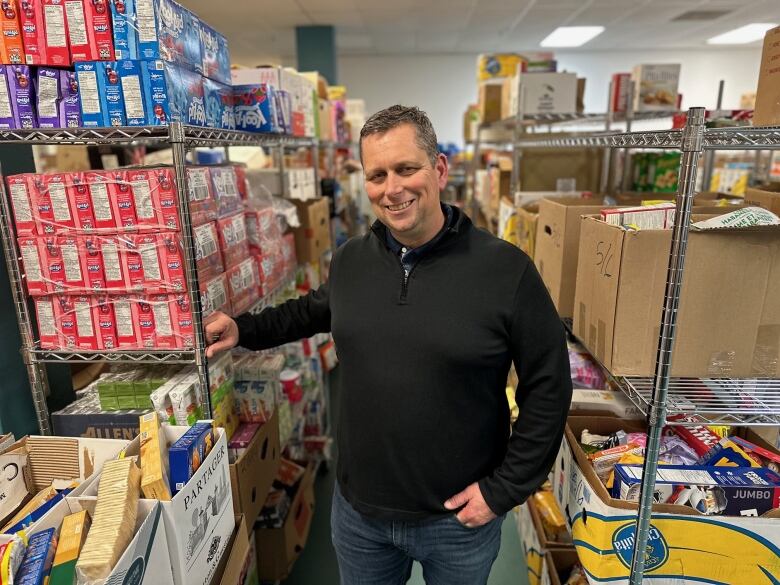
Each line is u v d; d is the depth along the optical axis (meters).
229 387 1.70
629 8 6.06
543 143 2.13
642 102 3.45
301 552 2.22
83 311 1.43
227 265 1.64
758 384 1.25
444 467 1.17
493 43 8.41
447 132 9.97
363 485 1.23
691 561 1.15
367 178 1.15
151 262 1.38
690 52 9.13
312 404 2.77
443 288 1.15
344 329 1.22
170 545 1.08
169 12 1.34
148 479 1.07
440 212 1.19
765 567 1.13
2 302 1.60
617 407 1.56
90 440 1.35
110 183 1.35
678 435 1.46
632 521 1.15
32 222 1.38
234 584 1.36
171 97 1.32
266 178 3.01
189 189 1.41
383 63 9.74
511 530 2.37
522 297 1.13
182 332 1.42
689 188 1.03
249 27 6.94
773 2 5.81
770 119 1.14
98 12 1.27
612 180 3.29
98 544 0.92
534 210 2.44
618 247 1.18
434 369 1.13
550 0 5.70
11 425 1.64
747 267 1.12
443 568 1.26
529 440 1.16
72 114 1.32
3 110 1.31
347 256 1.31
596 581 1.20
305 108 2.79
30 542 0.99
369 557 1.32
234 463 1.53
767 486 1.13
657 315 1.18
